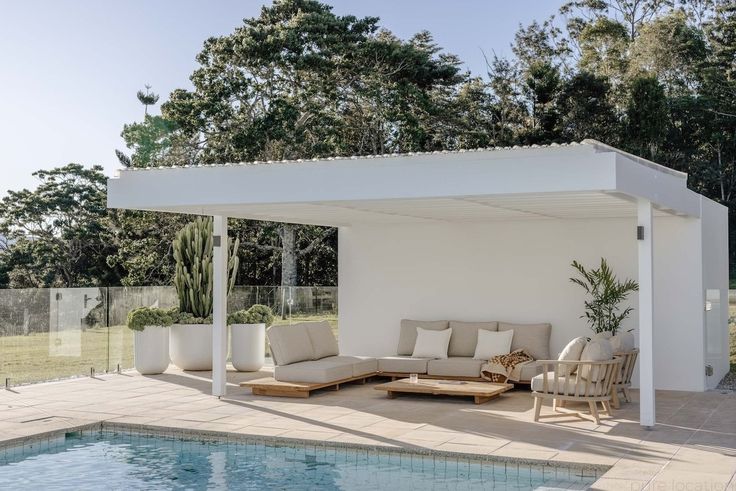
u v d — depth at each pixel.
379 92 27.53
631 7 39.25
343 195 8.91
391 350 13.69
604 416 9.30
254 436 8.32
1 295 12.04
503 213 11.24
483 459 7.28
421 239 13.52
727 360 13.62
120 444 8.46
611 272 12.09
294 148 26.12
